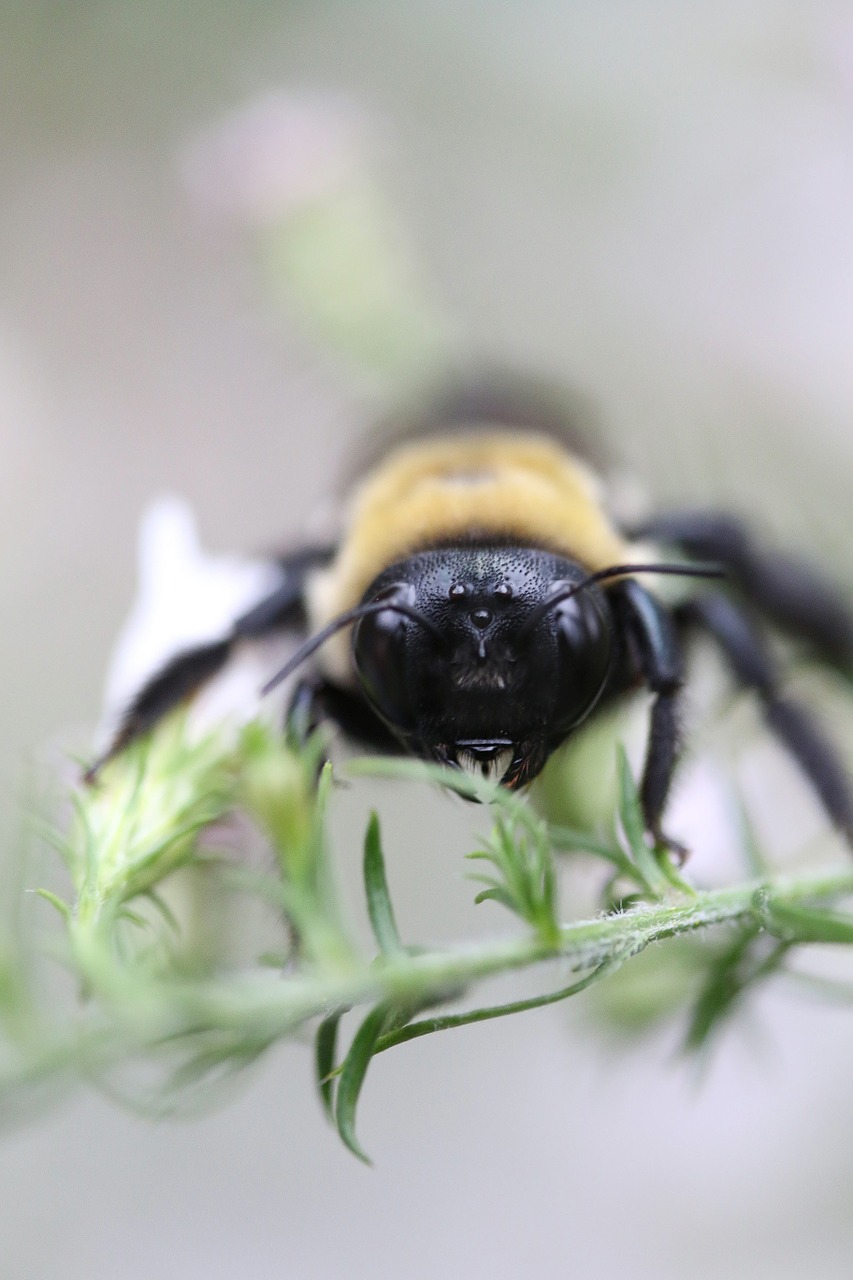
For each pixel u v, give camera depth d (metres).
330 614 0.10
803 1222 0.15
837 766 0.10
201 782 0.09
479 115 0.23
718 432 0.16
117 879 0.09
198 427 0.22
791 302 0.19
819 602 0.11
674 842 0.09
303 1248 0.16
